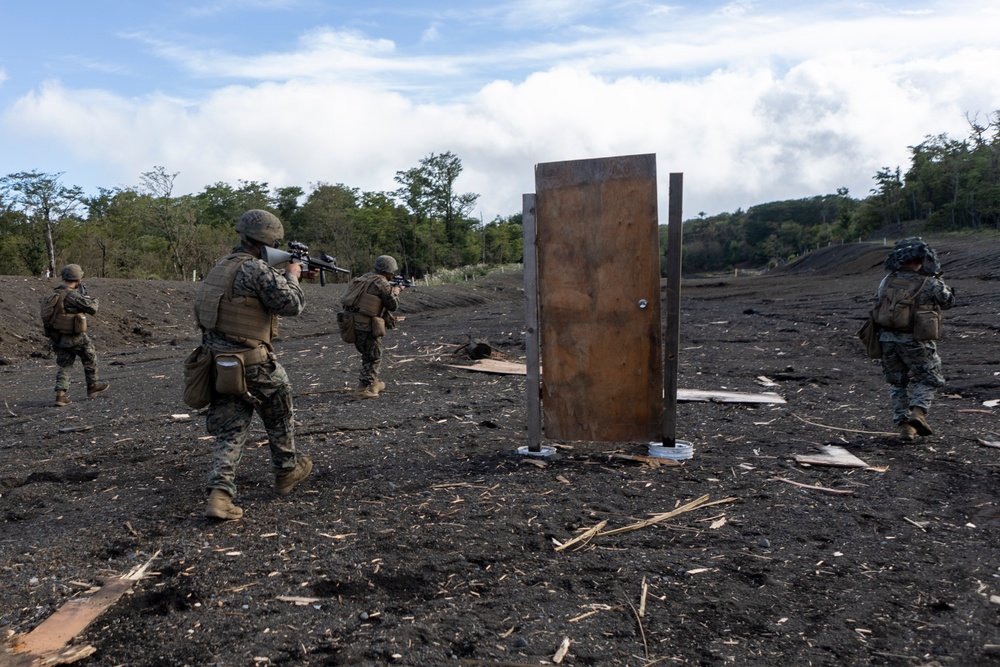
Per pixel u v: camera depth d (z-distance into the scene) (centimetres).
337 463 564
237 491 495
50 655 288
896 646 292
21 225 4059
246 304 432
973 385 826
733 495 472
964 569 357
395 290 870
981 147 6619
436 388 930
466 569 366
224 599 336
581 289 562
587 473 526
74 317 918
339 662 283
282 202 7994
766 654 287
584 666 280
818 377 928
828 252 5759
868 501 457
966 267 2608
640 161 539
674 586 344
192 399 430
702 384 908
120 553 397
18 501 506
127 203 4912
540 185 560
